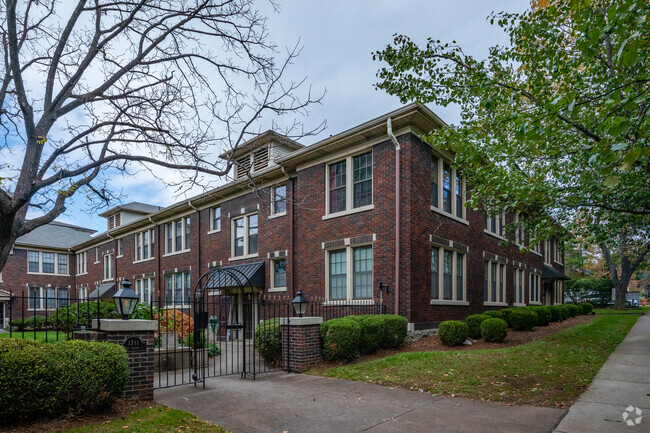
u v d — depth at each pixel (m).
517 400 6.40
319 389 7.64
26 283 33.66
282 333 10.01
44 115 6.76
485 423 5.44
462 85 8.62
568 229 10.19
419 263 12.91
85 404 5.56
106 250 30.95
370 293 13.51
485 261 17.67
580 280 39.22
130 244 27.89
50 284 35.06
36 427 5.07
